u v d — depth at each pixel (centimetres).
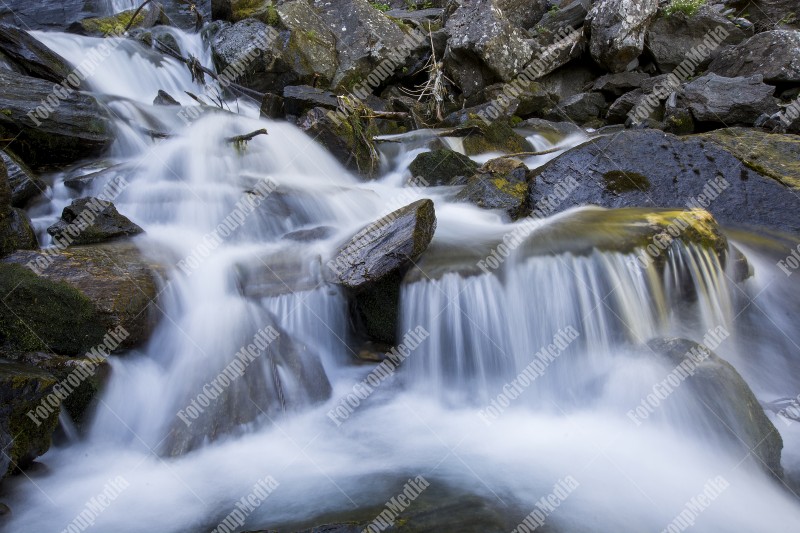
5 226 539
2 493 388
